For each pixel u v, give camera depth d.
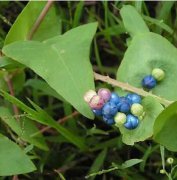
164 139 0.17
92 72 0.19
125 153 0.22
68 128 0.22
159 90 0.18
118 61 0.25
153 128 0.16
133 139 0.17
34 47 0.19
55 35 0.22
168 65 0.19
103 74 0.24
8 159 0.17
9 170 0.17
